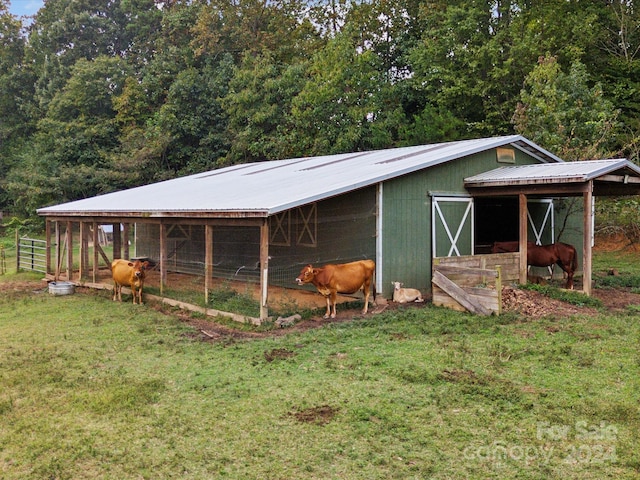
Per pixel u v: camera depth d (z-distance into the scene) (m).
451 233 11.52
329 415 5.03
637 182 11.12
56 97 31.78
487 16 24.30
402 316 9.02
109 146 31.08
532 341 7.41
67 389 5.91
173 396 5.63
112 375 6.36
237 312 9.33
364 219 10.64
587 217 10.13
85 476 4.05
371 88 24.98
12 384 6.09
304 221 12.24
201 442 4.56
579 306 9.75
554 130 18.17
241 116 27.12
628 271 15.45
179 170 29.70
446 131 22.11
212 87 29.50
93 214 13.42
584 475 3.94
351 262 10.24
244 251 13.82
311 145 24.88
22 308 11.07
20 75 36.84
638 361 6.41
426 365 6.41
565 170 10.66
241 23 31.61
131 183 29.23
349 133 23.67
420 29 29.06
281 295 11.38
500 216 14.20
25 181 30.34
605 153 17.50
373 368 6.36
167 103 29.69
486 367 6.30
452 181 11.55
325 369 6.37
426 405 5.22
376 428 4.74
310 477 3.97
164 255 11.61
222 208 9.21
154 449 4.45
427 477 3.94
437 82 25.06
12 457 4.37
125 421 5.01
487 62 22.86
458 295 9.48
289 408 5.21
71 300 11.94
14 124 36.88
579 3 23.70
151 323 9.28
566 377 5.93
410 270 10.85
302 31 32.00
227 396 5.57
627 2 23.62
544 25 22.09
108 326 9.12
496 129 22.75
